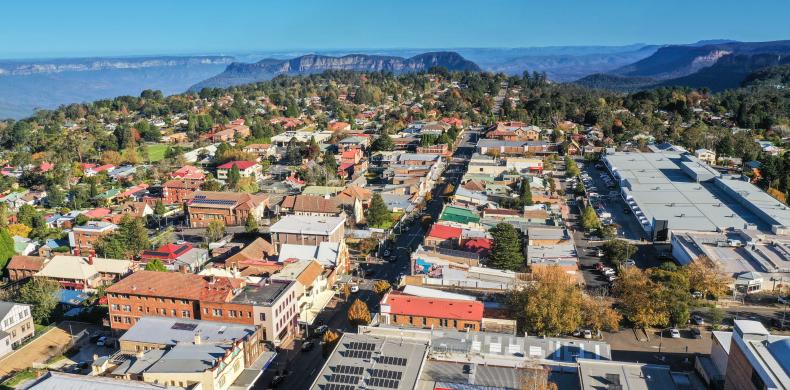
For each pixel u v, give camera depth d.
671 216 187.50
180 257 170.38
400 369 94.88
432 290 129.38
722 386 97.94
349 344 102.69
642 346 118.44
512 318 122.81
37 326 138.88
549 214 194.50
